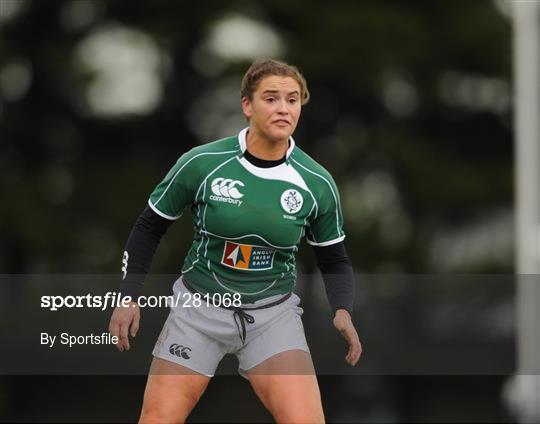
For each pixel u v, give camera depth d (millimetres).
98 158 76938
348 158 75938
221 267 17219
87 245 72438
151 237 17484
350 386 64250
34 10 75062
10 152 77000
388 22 73438
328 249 17781
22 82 75875
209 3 73938
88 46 76250
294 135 76312
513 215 78250
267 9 73688
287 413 16828
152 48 74375
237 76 73188
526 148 40031
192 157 16984
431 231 77500
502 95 79500
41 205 73188
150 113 76375
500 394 66125
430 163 76562
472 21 76625
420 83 78062
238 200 16797
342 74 73875
